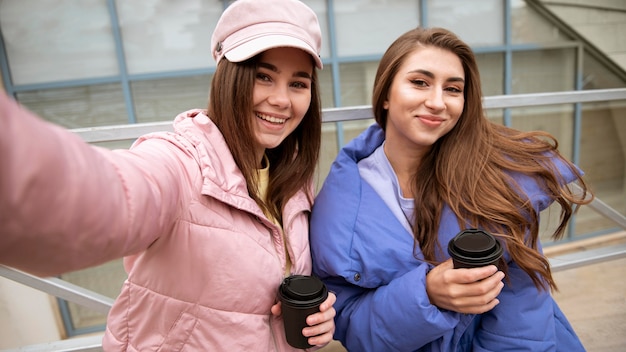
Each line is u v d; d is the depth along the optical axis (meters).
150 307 0.73
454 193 0.95
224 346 0.74
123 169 0.46
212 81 0.82
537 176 0.98
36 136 0.33
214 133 0.77
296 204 0.93
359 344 0.95
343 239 0.94
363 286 0.95
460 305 0.80
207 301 0.72
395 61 0.94
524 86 4.15
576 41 4.11
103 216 0.39
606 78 4.27
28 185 0.32
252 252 0.75
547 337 0.97
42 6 3.18
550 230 2.75
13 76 3.27
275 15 0.79
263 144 0.86
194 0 3.41
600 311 1.89
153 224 0.49
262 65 0.81
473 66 0.95
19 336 2.42
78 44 3.30
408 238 0.96
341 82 3.80
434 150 1.02
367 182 1.04
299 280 0.79
